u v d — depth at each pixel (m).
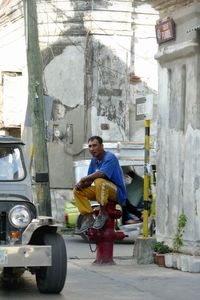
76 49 22.42
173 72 12.26
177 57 12.05
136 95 22.56
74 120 22.44
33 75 15.99
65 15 22.47
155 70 22.75
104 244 12.27
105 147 18.25
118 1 22.36
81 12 22.34
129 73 22.52
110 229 12.25
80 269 11.80
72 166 22.41
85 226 12.23
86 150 21.84
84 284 10.21
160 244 12.23
